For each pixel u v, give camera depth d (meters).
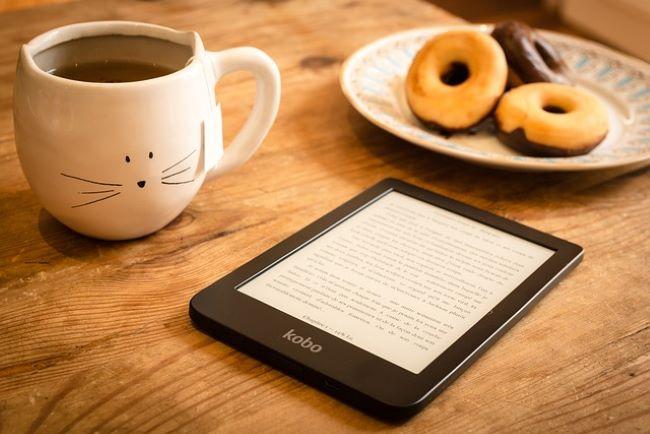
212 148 0.56
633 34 1.47
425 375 0.49
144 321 0.53
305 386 0.49
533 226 0.60
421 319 0.52
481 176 0.65
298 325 0.51
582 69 0.76
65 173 0.53
